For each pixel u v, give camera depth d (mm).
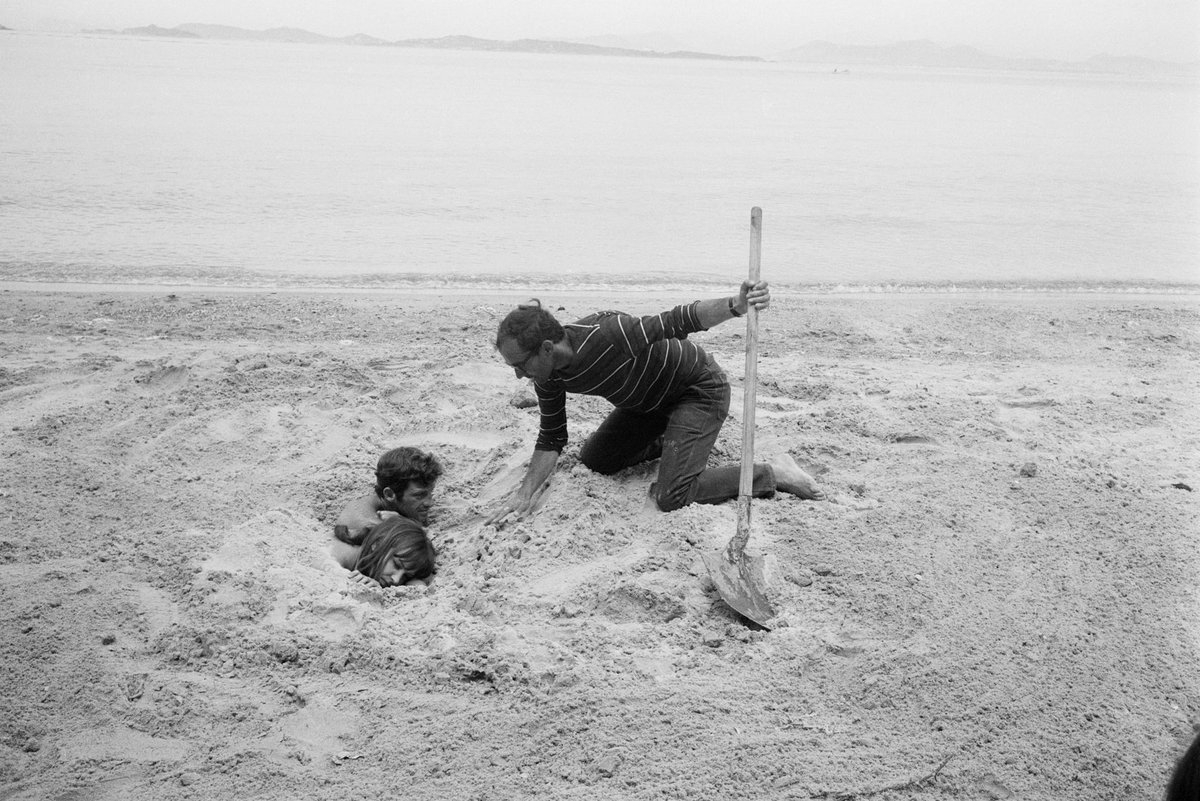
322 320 8492
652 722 3180
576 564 4188
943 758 3010
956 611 3773
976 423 5727
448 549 4543
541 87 74875
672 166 22016
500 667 3480
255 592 4055
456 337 7957
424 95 53750
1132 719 3209
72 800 2955
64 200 14359
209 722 3314
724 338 8250
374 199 15656
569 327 4188
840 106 61344
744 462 3969
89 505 4855
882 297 10352
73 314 8484
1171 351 8148
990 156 27047
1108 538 4355
